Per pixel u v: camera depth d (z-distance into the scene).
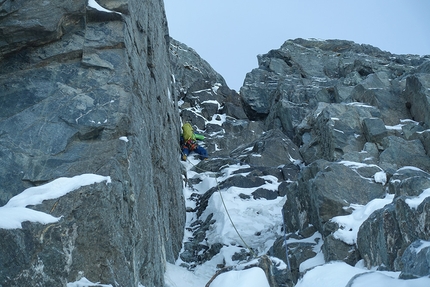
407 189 9.13
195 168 16.34
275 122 19.78
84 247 6.05
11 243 5.22
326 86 21.16
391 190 10.30
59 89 7.62
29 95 7.54
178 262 11.98
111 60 7.92
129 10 8.48
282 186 14.24
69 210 6.03
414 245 5.76
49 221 5.71
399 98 15.48
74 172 6.75
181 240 12.64
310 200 10.97
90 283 5.96
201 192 15.16
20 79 7.70
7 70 7.83
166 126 11.92
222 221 12.96
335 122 14.29
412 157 13.08
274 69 23.48
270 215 13.09
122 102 7.54
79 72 7.79
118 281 6.20
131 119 7.48
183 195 14.17
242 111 21.06
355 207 10.13
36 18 7.74
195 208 14.45
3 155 6.93
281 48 24.61
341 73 22.05
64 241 5.80
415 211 7.13
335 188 10.42
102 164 6.77
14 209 5.62
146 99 9.16
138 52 9.05
